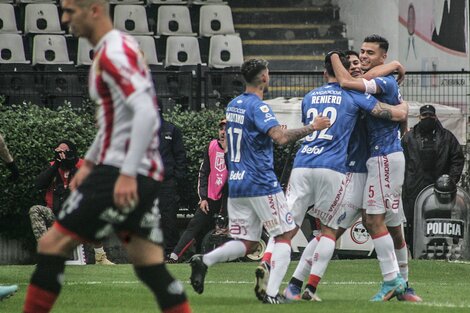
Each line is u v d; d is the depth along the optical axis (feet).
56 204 119.34
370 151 80.33
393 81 80.74
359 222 128.06
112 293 81.82
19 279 97.96
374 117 79.61
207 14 191.93
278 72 153.89
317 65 192.34
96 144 52.21
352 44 195.93
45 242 49.98
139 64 48.60
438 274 110.22
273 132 74.23
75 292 82.28
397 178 80.43
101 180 48.91
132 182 47.37
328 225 79.41
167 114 140.87
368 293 88.02
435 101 166.30
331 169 78.38
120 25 188.34
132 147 47.39
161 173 50.01
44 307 50.19
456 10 193.36
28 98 153.58
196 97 152.76
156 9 198.29
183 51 182.39
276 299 75.36
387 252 80.07
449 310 71.72
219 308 69.82
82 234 49.65
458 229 128.47
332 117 78.95
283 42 195.42
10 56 178.81
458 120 151.43
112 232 50.29
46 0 193.88
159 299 50.88
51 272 49.98
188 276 102.01
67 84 154.40
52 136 132.46
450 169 131.75
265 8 201.77
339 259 128.16
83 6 49.44
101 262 122.21
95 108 139.33
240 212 76.28
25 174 130.62
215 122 139.33
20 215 132.16
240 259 124.47
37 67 169.68
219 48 183.42
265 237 123.75
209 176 124.88
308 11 200.03
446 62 193.57
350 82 79.05
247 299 78.23
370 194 80.18
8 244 133.28
